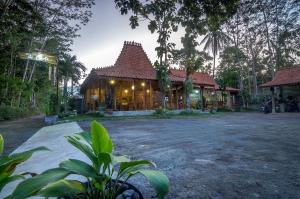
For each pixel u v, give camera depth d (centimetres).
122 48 2203
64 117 1672
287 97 2445
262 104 2759
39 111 5150
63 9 2167
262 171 308
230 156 402
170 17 504
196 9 475
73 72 4278
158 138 644
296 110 2214
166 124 1131
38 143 589
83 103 2862
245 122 1183
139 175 285
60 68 3678
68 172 121
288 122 1102
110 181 140
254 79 3450
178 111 2058
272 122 1134
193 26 513
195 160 374
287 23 3067
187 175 291
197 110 2288
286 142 547
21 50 2608
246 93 3031
